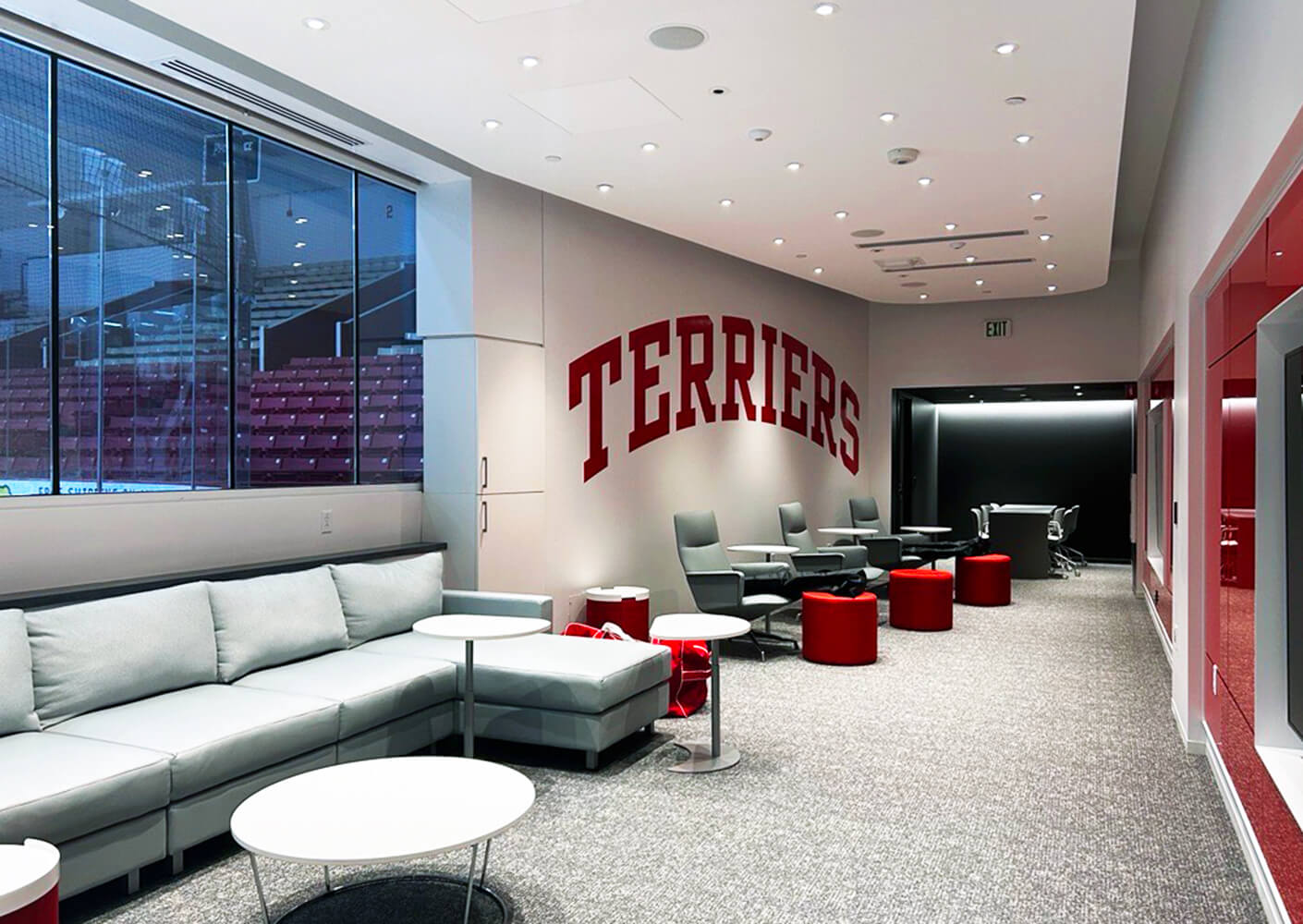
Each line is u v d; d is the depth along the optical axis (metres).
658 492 9.02
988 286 10.80
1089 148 5.82
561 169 6.21
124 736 3.72
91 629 4.09
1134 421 12.66
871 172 6.30
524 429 7.20
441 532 6.82
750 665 7.56
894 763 5.08
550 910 3.41
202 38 4.74
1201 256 4.84
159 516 4.97
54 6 4.20
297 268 6.06
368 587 5.64
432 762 3.57
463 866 3.79
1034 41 4.32
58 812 3.17
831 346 12.37
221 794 3.80
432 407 6.85
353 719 4.41
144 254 5.10
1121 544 15.34
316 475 6.20
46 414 4.61
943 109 5.15
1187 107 5.74
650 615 8.89
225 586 4.83
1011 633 8.94
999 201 7.03
